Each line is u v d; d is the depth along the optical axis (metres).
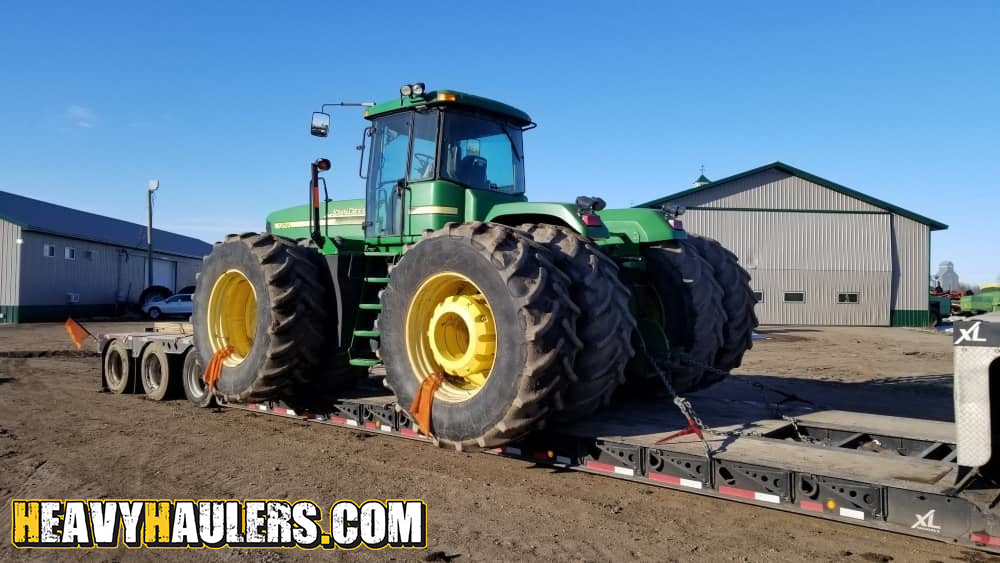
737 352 7.12
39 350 16.27
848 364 14.55
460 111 6.73
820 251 30.47
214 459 6.05
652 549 3.99
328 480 5.39
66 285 31.73
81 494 5.14
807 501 4.21
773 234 30.45
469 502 4.83
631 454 4.97
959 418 3.52
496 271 4.90
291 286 6.62
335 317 6.91
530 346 4.69
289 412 7.55
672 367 6.20
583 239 5.50
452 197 6.57
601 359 4.99
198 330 7.60
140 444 6.61
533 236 5.48
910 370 13.52
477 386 5.41
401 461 5.87
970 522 3.67
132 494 5.13
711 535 4.17
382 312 5.80
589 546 4.05
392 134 7.02
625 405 6.54
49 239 30.70
